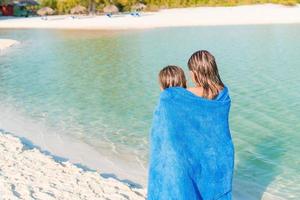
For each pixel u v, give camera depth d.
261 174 8.67
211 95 4.42
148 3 85.44
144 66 23.67
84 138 11.35
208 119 4.37
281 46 30.03
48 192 7.42
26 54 30.92
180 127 4.34
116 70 22.59
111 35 43.47
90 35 44.53
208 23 51.44
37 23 65.75
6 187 7.57
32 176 8.20
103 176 8.71
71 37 43.16
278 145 10.34
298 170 8.81
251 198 7.64
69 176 8.26
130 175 8.77
